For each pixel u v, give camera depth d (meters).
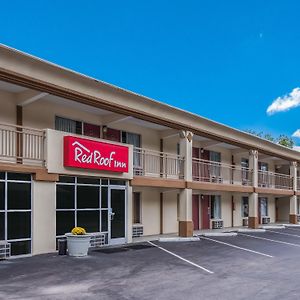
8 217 14.09
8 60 13.77
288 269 12.88
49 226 15.31
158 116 20.92
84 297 8.88
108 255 15.13
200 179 26.69
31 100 15.59
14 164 14.25
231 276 11.60
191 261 14.23
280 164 39.47
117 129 21.16
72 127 18.55
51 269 12.04
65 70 15.66
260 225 34.06
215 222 29.05
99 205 17.86
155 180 20.88
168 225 24.69
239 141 28.52
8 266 12.38
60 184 16.14
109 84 17.66
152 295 9.18
